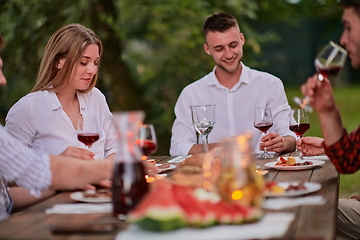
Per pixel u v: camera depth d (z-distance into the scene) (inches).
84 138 108.0
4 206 88.5
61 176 84.7
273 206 70.1
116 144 137.4
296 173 100.3
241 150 67.4
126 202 68.7
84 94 132.9
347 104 696.4
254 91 163.6
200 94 166.6
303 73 886.4
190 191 63.0
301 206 70.9
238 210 60.5
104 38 324.8
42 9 293.1
